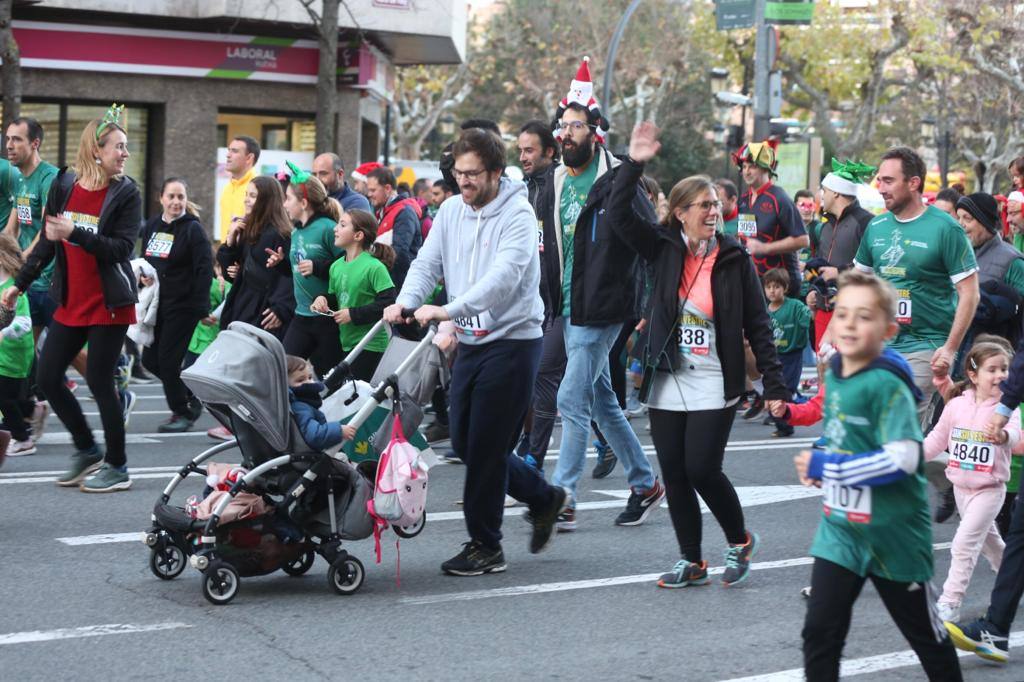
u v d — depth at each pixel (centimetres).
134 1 5056
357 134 5925
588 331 1756
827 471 1003
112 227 1839
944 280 1648
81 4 4962
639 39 11350
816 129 10638
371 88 5947
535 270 1486
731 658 1255
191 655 1209
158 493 1927
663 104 11969
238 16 5175
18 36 4962
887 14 9262
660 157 11838
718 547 1733
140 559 1553
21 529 1688
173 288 2383
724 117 12500
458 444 1523
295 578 1504
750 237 2845
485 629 1327
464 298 1409
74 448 2106
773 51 5094
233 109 5581
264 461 1423
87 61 5112
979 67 8488
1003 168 9375
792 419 1243
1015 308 1945
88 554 1571
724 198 2766
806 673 1012
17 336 2098
